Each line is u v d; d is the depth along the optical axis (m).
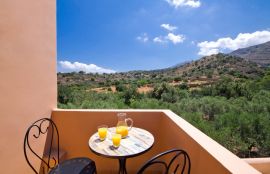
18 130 2.21
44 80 2.74
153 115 2.83
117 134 1.97
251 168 1.23
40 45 2.66
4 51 2.01
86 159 2.18
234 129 4.15
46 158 2.66
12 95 2.12
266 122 4.02
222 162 1.29
